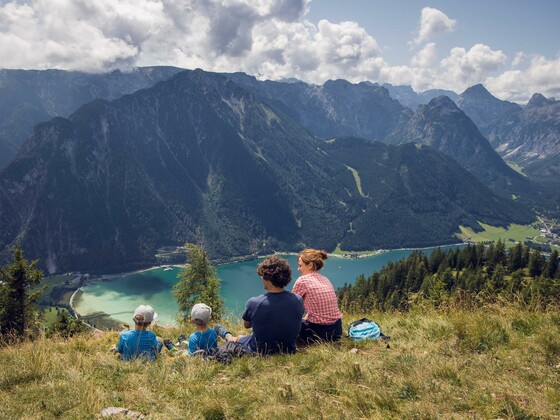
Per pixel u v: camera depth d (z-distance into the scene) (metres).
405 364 3.38
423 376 3.18
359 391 2.97
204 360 3.80
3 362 3.82
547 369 3.25
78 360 3.82
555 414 2.65
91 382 3.33
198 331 4.10
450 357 3.56
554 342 3.61
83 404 2.98
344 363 3.47
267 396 3.06
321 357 3.67
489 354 3.56
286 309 3.81
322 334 4.14
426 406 2.73
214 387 3.25
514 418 2.63
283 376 3.35
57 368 3.63
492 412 2.70
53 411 2.95
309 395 3.02
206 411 2.91
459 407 2.78
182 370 3.59
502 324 4.16
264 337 3.82
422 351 3.79
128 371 3.63
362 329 4.33
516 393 2.89
